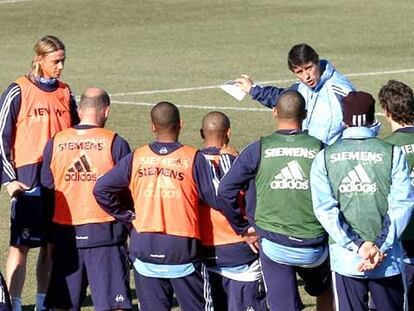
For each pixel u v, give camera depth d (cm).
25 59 7438
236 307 2423
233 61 7256
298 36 8256
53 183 2448
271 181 2250
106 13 9294
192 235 2280
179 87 6356
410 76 6650
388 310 2180
